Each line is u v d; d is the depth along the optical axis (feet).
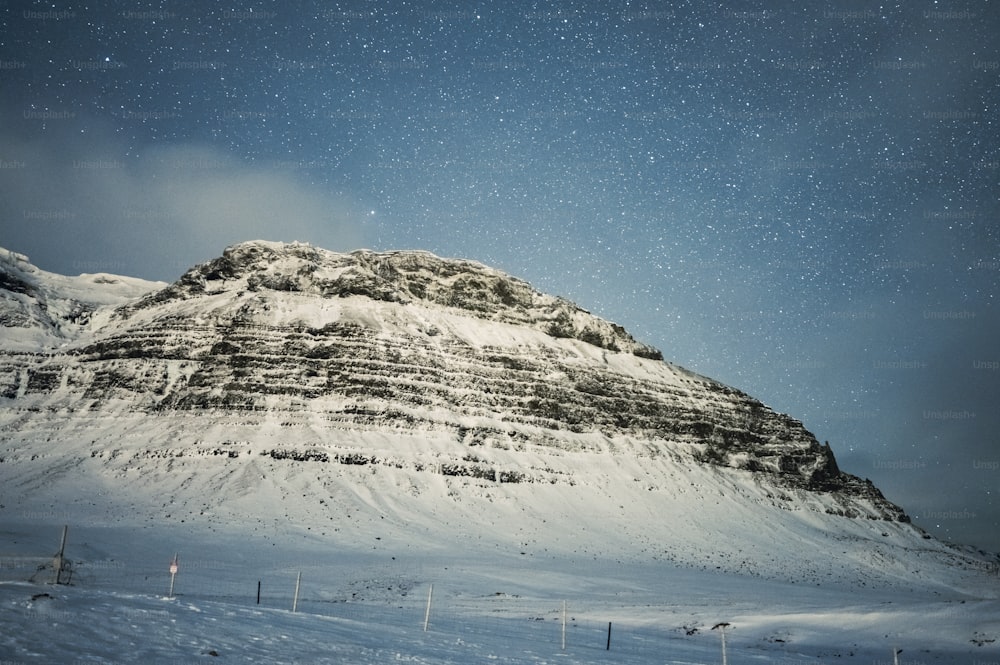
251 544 310.65
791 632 196.54
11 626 79.82
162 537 303.27
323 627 119.14
